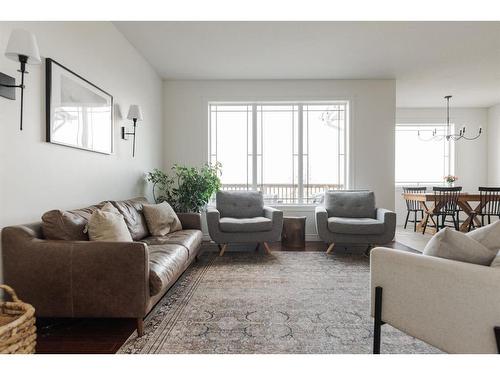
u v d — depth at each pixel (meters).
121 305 1.80
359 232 3.79
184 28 3.24
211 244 4.59
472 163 6.78
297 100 4.92
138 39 3.50
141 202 3.29
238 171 5.15
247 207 4.31
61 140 2.25
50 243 1.80
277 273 3.10
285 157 5.16
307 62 4.20
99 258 1.79
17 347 1.30
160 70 4.50
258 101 4.95
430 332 1.29
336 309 2.22
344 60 4.12
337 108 5.15
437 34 3.37
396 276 1.43
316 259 3.67
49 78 2.11
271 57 4.02
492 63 4.21
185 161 4.96
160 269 1.96
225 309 2.22
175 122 4.95
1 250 1.78
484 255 1.26
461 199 5.00
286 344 1.74
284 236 4.43
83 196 2.59
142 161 4.01
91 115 2.68
